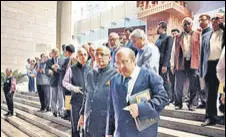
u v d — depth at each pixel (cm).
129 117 189
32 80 566
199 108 388
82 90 326
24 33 521
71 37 681
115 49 315
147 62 309
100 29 934
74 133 326
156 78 196
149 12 912
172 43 384
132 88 194
